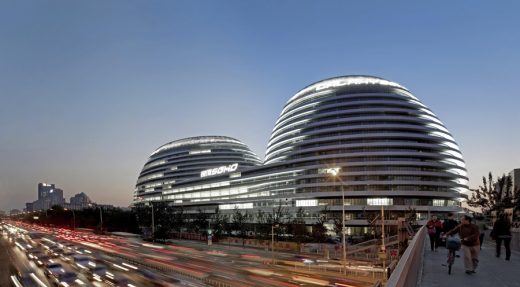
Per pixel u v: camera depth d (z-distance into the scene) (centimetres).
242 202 15475
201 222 13762
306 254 7831
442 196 11931
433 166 12225
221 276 5000
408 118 13012
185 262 6569
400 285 486
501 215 1664
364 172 12056
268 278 4812
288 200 13275
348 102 13738
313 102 14725
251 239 10375
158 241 11744
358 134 12744
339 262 6225
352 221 11519
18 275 5734
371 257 6544
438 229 2111
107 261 6825
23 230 19238
